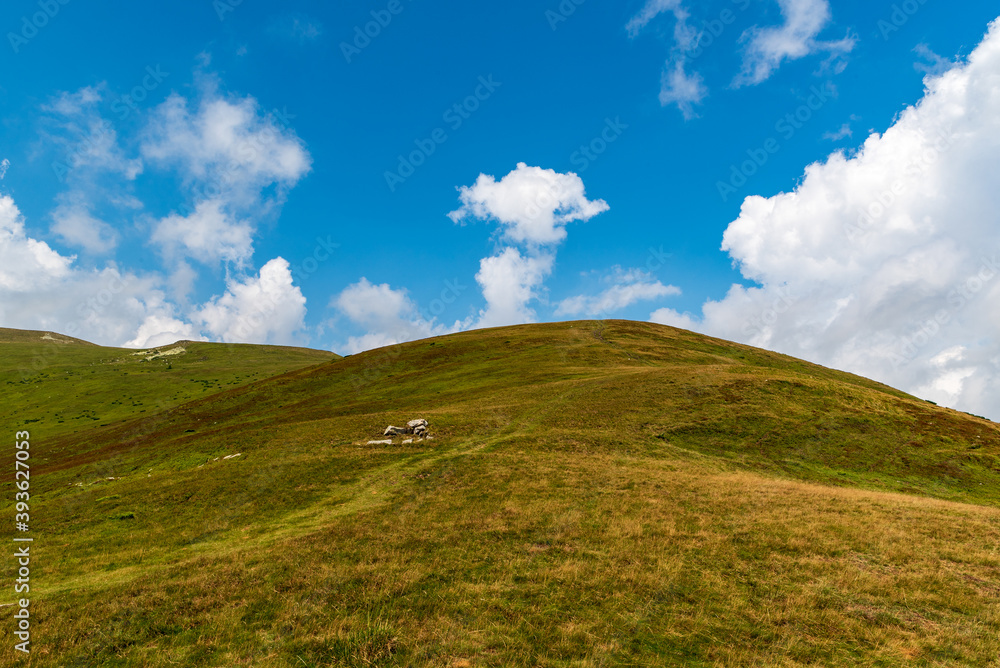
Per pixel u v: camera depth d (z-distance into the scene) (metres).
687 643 11.79
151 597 14.66
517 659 11.09
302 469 30.36
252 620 13.22
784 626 12.62
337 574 15.72
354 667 10.87
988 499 34.09
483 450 33.97
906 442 41.66
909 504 24.44
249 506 25.02
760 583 14.99
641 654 11.33
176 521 23.39
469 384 65.00
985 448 41.12
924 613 13.38
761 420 43.66
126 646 12.23
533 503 23.14
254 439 40.88
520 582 15.16
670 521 20.64
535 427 40.41
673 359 79.69
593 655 11.19
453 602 13.84
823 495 25.36
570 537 18.92
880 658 11.29
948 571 15.92
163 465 38.81
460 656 11.22
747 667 10.88
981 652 11.48
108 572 17.84
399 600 13.96
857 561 16.77
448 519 21.33
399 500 24.53
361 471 29.92
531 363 75.12
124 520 23.80
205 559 17.92
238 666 11.17
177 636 12.57
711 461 35.69
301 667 10.98
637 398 48.53
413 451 34.03
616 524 20.30
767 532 19.33
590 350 82.62
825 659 11.27
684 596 14.16
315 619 13.03
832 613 13.14
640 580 15.05
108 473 40.22
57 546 20.75
